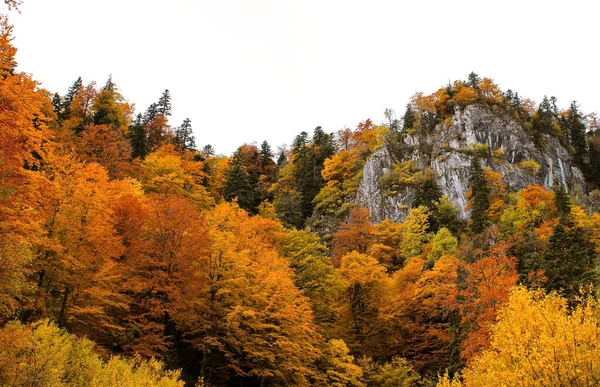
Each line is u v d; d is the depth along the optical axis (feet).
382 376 84.89
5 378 30.83
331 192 232.73
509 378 36.35
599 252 132.77
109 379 37.24
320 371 81.15
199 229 72.74
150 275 66.54
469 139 241.96
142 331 64.03
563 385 33.04
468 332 82.38
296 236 112.27
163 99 251.60
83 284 59.31
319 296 98.43
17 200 39.55
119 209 75.25
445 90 284.82
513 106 292.20
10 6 26.58
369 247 156.46
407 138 256.11
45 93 138.92
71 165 64.80
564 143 285.64
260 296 71.46
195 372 73.77
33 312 56.13
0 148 37.83
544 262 112.47
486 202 180.24
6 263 38.93
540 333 38.65
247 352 73.05
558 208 171.83
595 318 39.11
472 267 88.43
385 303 103.60
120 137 156.97
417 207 194.08
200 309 68.13
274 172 287.69
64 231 59.98
